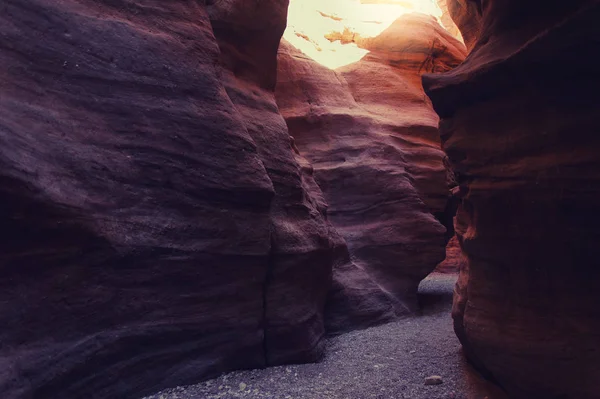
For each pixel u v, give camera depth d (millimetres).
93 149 4348
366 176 10883
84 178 4203
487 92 4355
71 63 4367
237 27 6621
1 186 3422
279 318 6004
